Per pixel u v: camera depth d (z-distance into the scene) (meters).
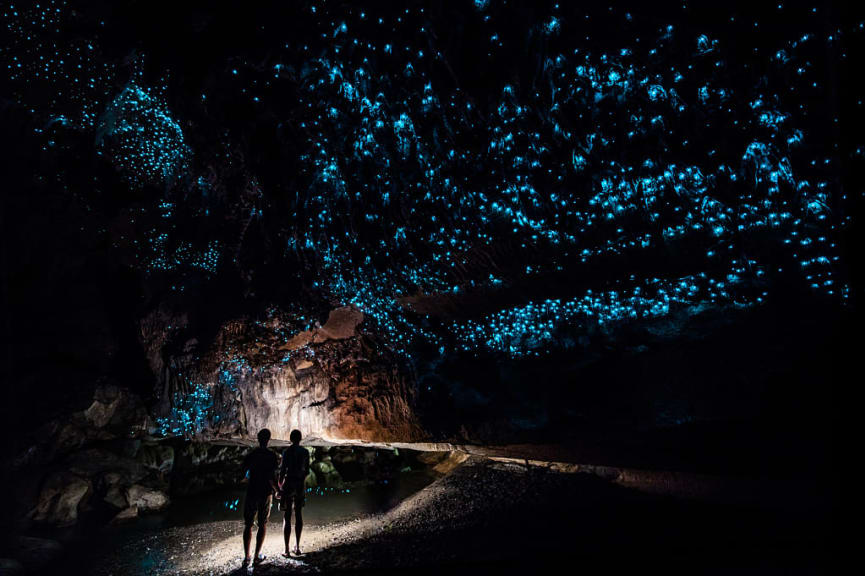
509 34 4.93
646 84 4.61
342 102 5.97
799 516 5.03
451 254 6.82
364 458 11.58
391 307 8.49
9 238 9.30
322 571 5.66
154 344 10.50
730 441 5.93
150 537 7.88
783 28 3.97
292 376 9.64
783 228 4.72
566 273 6.45
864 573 3.56
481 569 5.11
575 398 6.98
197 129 7.36
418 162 6.10
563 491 7.42
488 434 7.80
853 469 3.64
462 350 8.21
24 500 8.42
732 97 4.40
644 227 5.40
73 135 10.01
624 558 4.90
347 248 7.70
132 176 10.39
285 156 6.91
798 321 5.03
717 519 5.57
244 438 10.02
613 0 4.48
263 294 9.54
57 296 10.02
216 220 9.70
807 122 4.11
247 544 6.12
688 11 4.28
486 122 5.46
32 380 9.45
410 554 5.89
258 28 5.78
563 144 5.24
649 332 6.34
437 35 5.20
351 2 5.38
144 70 6.84
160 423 10.54
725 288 5.53
